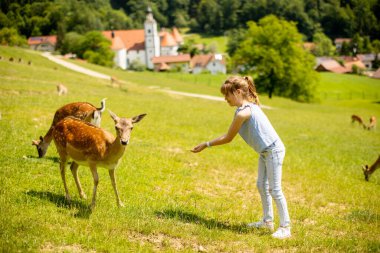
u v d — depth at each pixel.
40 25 163.88
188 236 6.91
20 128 14.07
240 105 7.18
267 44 66.88
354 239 7.39
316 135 25.52
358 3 193.12
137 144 14.71
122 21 192.38
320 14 189.75
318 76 70.06
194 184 11.03
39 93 25.84
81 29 160.50
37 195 8.15
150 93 43.94
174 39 172.88
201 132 20.19
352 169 15.78
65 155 8.21
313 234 7.73
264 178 7.63
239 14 195.88
